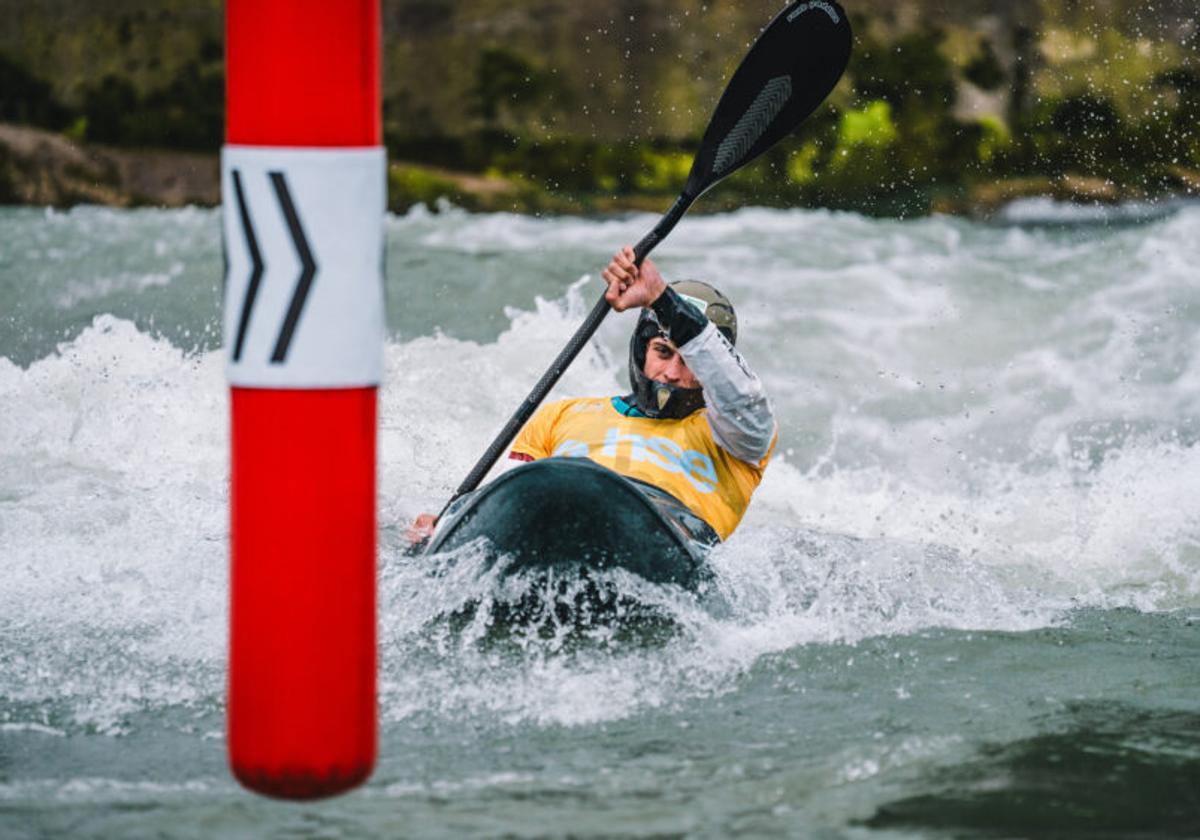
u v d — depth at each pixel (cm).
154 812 1091
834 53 1838
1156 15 4928
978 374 2983
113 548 1791
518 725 1290
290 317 843
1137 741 1266
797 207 4619
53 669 1424
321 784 866
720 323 1733
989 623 1648
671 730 1281
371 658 880
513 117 4762
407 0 4816
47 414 2409
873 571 1811
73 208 4534
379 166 858
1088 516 2170
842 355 3052
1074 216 4566
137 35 4797
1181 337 3173
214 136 4744
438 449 2336
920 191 4659
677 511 1645
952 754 1224
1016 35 4862
